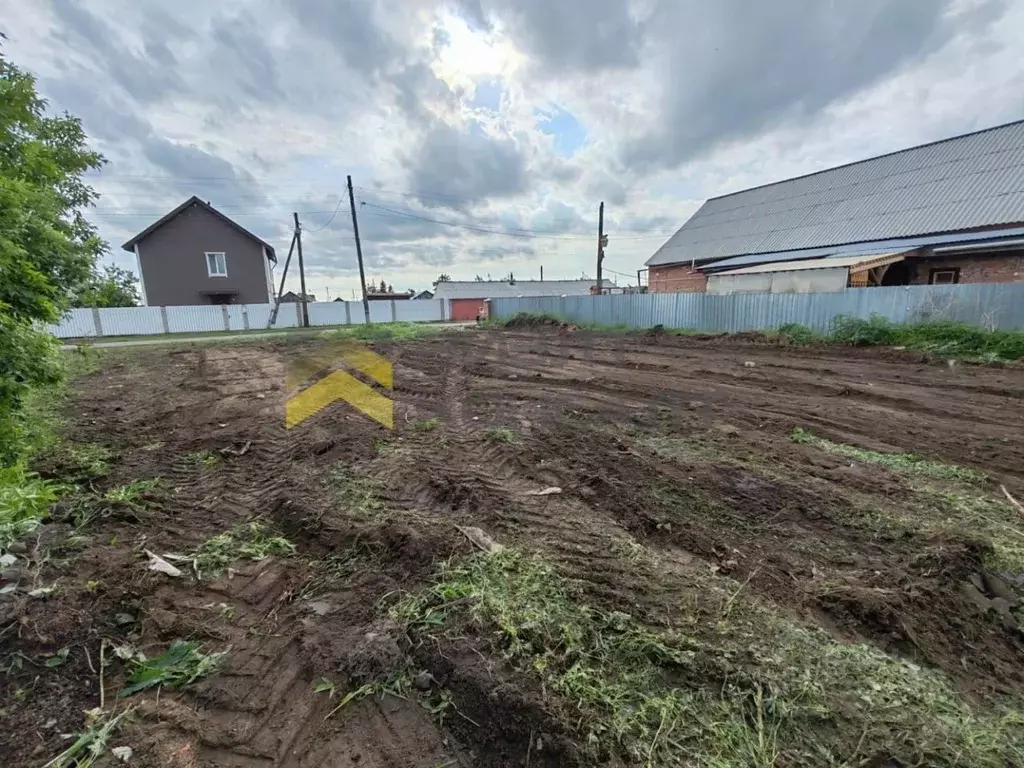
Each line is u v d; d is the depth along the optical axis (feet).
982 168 50.60
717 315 48.70
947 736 4.80
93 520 9.36
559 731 4.72
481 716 5.03
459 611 6.61
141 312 78.18
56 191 16.49
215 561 8.20
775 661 5.77
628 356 34.96
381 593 7.25
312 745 4.77
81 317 74.18
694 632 6.28
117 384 26.81
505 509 10.09
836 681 5.50
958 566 7.66
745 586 7.39
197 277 88.38
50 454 13.17
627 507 10.05
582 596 7.02
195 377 29.25
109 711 5.01
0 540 7.66
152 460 13.38
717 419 17.26
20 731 4.64
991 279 42.09
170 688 5.44
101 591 6.88
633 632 6.23
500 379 26.78
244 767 4.49
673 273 78.69
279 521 9.82
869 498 10.51
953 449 13.79
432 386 24.77
